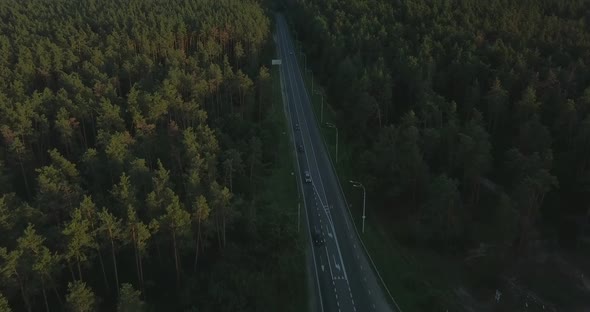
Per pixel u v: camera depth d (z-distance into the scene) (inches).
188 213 3016.7
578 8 6707.7
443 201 3410.4
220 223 3378.4
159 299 3090.6
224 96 5364.2
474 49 5398.6
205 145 3907.5
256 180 4330.7
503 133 4439.0
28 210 2955.2
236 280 3117.6
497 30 6008.9
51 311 2930.6
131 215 2792.8
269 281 3275.1
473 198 3855.8
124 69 5497.1
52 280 2741.1
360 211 4062.5
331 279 3339.1
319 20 7504.9
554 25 5949.8
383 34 6309.1
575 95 4453.7
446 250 3538.4
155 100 4382.4
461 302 3157.0
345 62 5738.2
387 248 3631.9
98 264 3179.1
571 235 3599.9
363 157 4197.8
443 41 5762.8
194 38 6820.9
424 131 4045.3
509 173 3828.7
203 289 3105.3
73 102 4717.0
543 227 3666.3
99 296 3002.0
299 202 4197.8
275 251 3508.9
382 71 5191.9
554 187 3796.8
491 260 3435.0
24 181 4168.3
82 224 2652.6
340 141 5191.9
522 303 3132.4
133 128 4598.9
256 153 4281.5
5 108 4311.0
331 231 3823.8
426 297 3149.6
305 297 3196.4
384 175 4028.1
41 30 6929.1
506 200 3253.0
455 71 5083.7
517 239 3516.2
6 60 5757.9
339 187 4421.8
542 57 5270.7
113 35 6407.5
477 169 3651.6
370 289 3255.4
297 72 7155.5
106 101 4261.8
